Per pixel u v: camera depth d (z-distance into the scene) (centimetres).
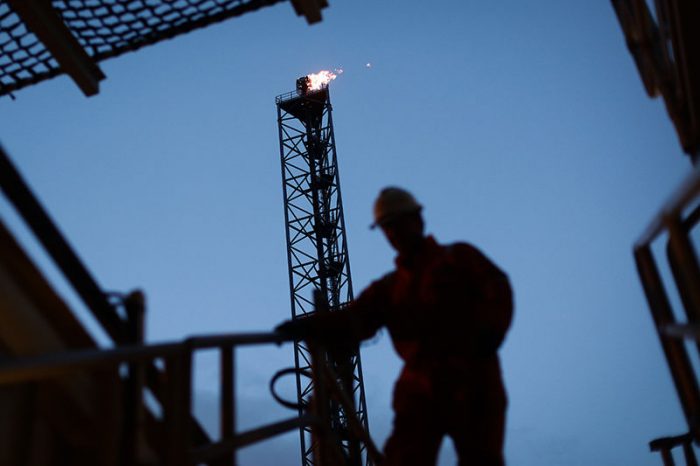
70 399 242
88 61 435
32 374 168
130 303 263
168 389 240
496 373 273
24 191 215
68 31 417
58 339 254
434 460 273
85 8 404
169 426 235
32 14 390
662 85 341
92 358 189
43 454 240
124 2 399
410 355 287
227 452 264
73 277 234
